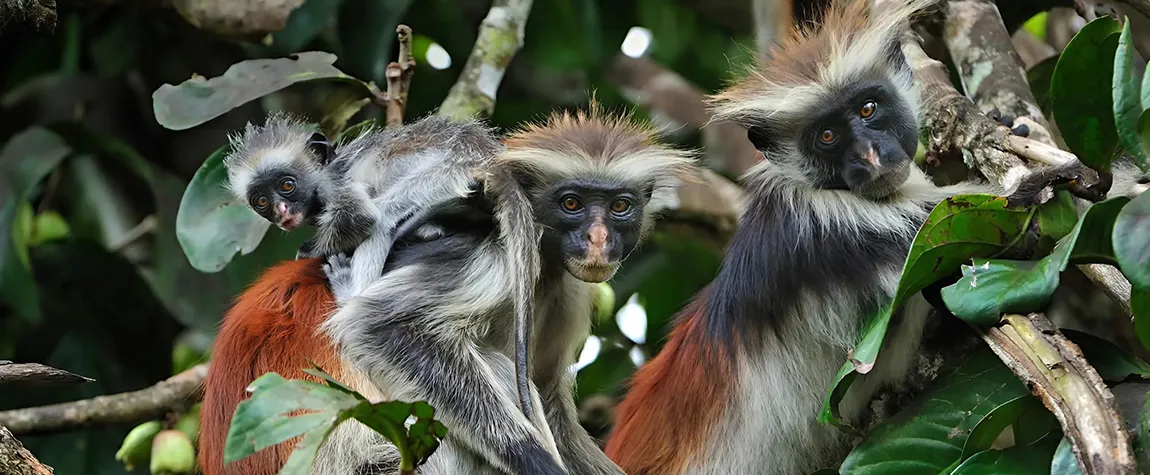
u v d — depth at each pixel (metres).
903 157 9.52
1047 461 7.39
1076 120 7.79
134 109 14.66
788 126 9.97
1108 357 7.69
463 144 10.48
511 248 9.14
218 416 9.56
